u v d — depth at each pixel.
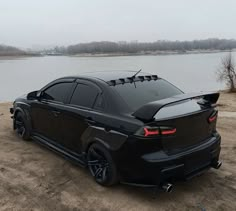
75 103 4.69
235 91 17.91
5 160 5.19
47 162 5.10
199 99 4.27
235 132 7.05
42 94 5.48
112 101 4.10
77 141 4.62
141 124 3.62
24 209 3.73
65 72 41.19
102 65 55.28
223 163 5.06
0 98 18.03
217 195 4.04
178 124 3.68
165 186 3.64
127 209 3.73
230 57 21.34
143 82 4.61
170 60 78.62
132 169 3.74
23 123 6.16
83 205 3.82
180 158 3.69
